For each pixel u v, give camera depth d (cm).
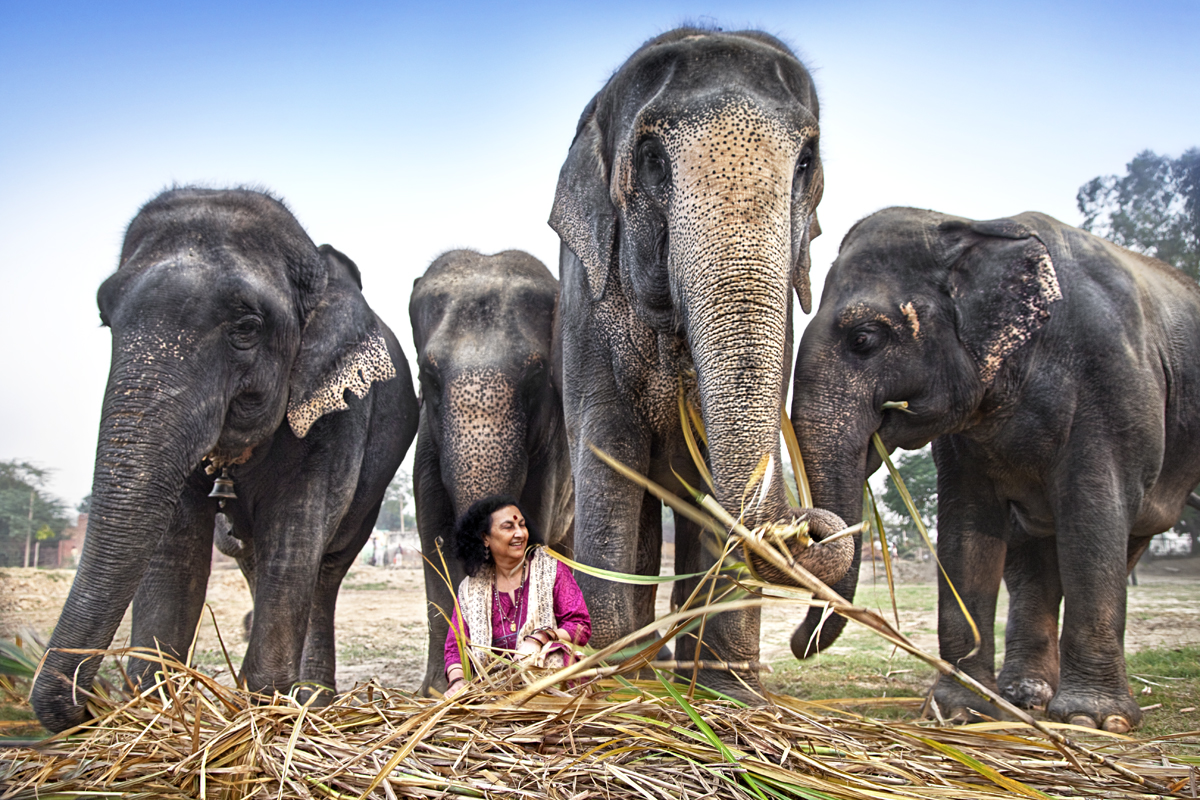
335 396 463
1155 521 574
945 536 524
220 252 417
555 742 229
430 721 227
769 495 284
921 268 489
